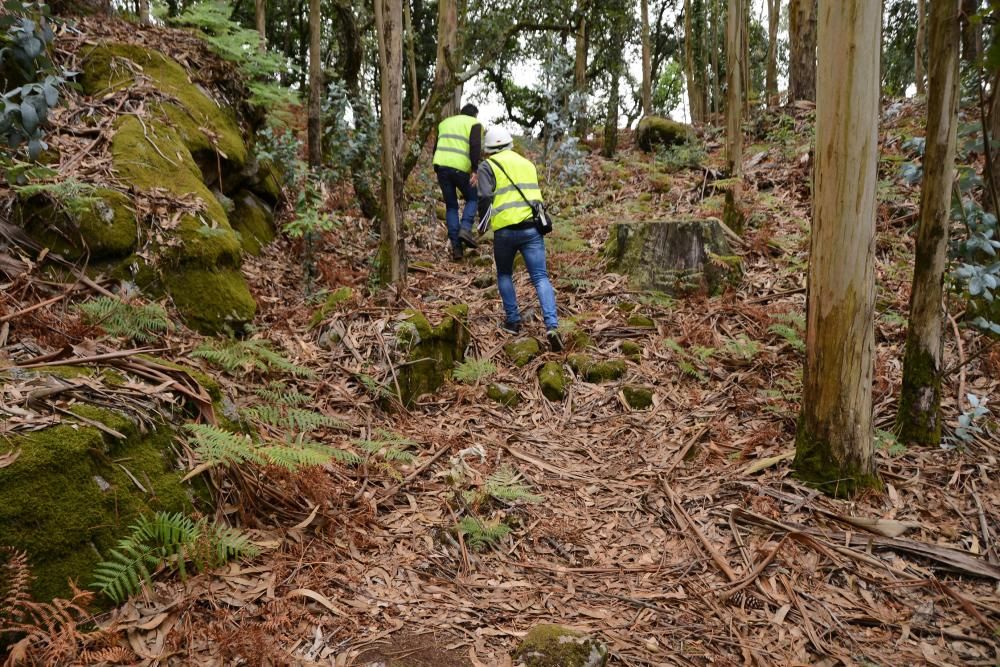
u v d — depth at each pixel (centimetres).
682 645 248
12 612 188
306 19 1377
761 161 905
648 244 614
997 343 429
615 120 1155
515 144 963
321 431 369
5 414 222
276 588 242
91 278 374
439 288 609
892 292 549
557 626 232
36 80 359
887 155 779
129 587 211
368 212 679
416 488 339
